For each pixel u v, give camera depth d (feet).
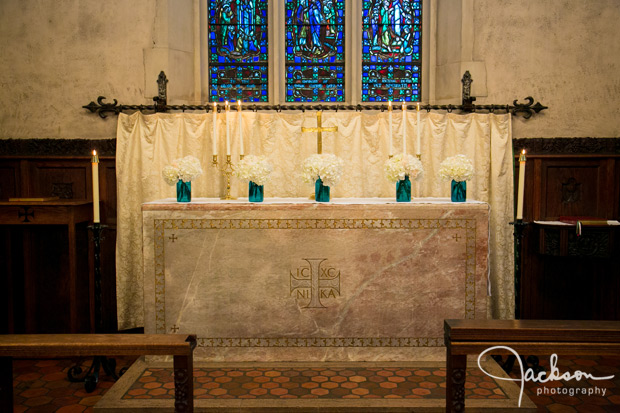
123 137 15.79
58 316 16.42
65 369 14.32
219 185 16.07
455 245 12.98
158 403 11.10
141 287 15.90
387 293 13.00
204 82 17.40
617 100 16.31
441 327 13.03
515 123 16.30
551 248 15.38
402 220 12.96
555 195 16.28
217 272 13.01
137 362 13.30
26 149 16.11
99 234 13.08
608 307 16.38
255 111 16.22
